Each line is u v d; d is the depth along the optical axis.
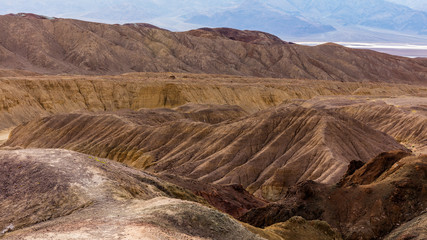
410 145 95.19
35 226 21.88
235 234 23.67
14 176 27.38
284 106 93.94
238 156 74.12
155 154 79.69
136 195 28.55
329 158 64.44
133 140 84.88
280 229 35.22
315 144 71.06
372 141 78.00
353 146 74.00
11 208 24.33
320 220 39.91
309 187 44.31
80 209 23.70
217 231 23.09
